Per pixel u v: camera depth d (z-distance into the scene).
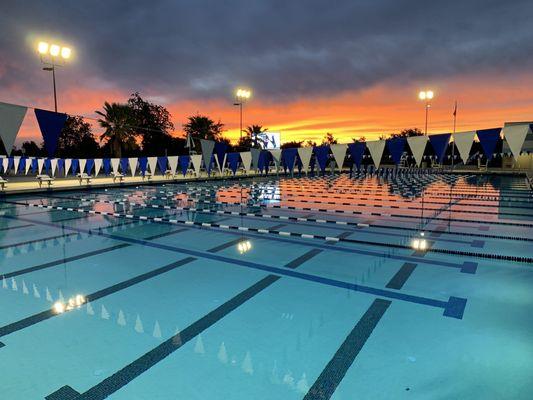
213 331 2.82
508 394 2.04
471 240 5.95
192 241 5.95
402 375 2.23
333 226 7.31
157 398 2.02
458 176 24.05
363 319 3.03
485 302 3.37
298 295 3.58
